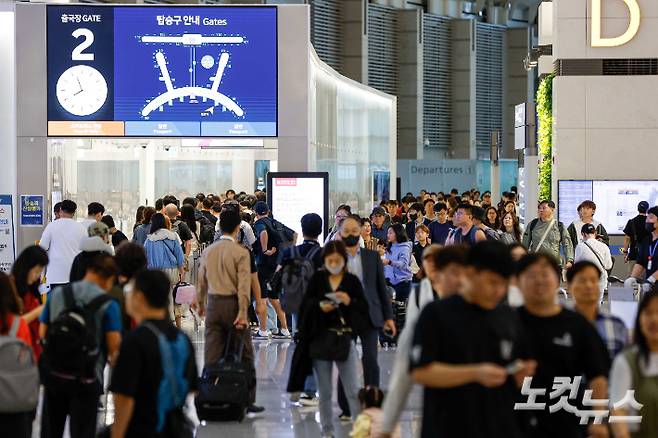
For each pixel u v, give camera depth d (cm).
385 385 2898
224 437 2339
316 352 2234
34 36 4550
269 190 4162
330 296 2241
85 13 4547
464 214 3197
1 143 4734
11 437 1672
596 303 1620
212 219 4422
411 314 1945
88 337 1797
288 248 2772
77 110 4553
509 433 1310
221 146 4634
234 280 2584
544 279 1473
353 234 2450
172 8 4538
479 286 1302
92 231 2455
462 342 1293
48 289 3122
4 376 1644
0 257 4025
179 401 1499
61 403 1886
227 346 2539
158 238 3603
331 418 2278
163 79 4538
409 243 3566
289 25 4538
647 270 3269
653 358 1484
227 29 4538
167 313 1521
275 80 4544
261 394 2842
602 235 4228
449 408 1298
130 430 1477
